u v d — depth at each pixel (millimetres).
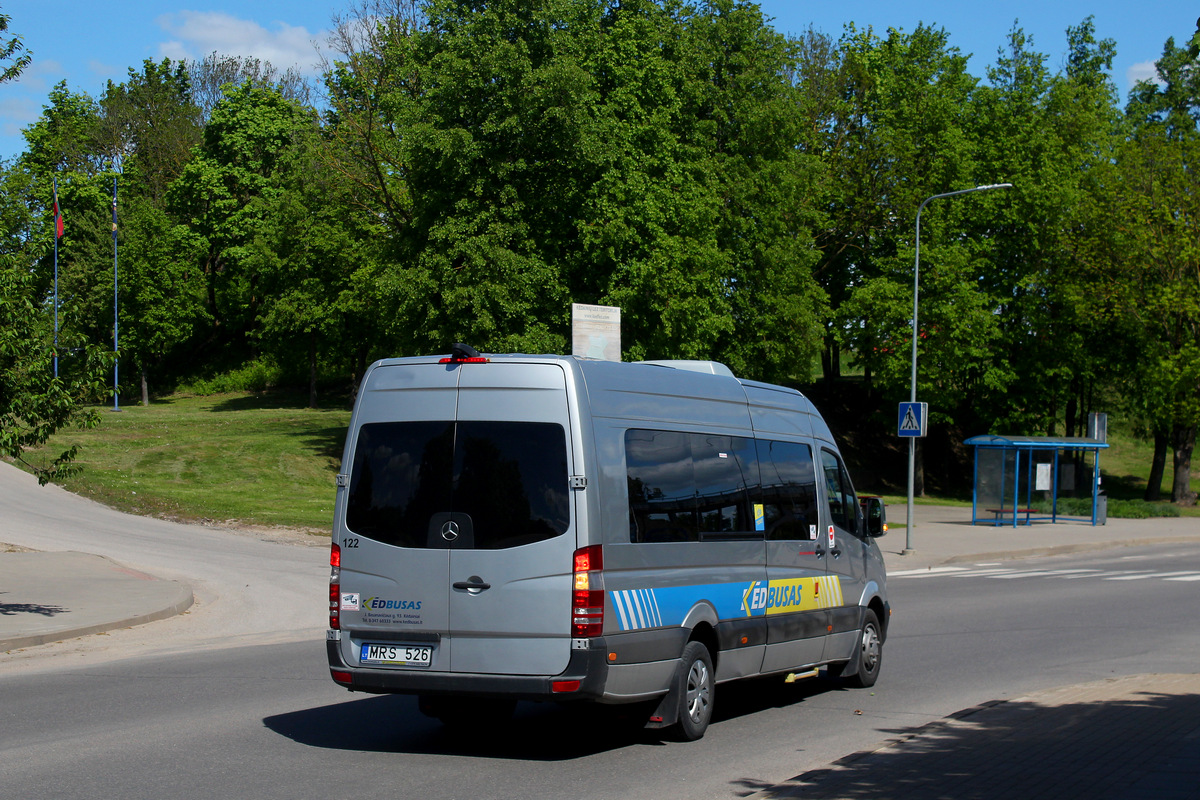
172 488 29922
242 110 63938
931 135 43438
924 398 42656
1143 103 55125
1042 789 5711
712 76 36406
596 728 8070
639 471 7340
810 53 49562
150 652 11664
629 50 30422
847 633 9703
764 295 36688
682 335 29828
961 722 7672
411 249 29406
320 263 50594
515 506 6957
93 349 13930
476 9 28391
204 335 69125
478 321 26797
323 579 17891
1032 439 32938
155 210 61062
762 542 8516
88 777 6359
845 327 43250
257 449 37500
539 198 27906
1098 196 44125
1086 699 8609
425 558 7078
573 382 7031
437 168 27781
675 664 7395
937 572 21891
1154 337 43094
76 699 8930
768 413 9109
